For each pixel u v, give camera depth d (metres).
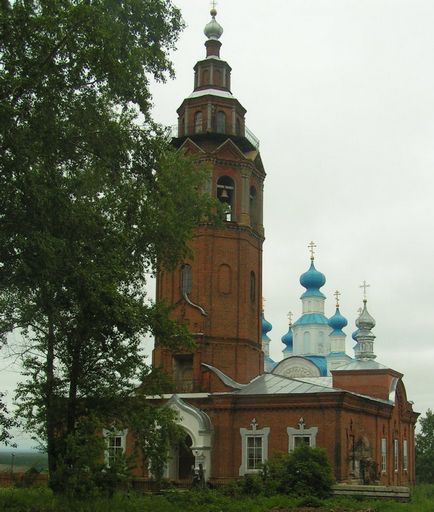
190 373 49.69
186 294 50.19
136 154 27.48
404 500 38.09
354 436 47.84
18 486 37.44
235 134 53.09
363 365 59.69
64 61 23.25
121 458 30.05
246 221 51.41
